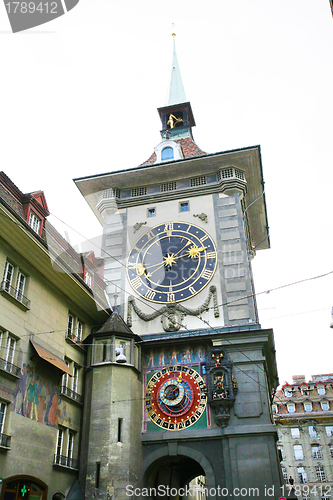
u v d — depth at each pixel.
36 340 23.59
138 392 27.11
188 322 29.55
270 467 23.75
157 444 25.92
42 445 22.20
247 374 26.48
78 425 25.80
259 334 27.23
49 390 23.80
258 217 40.38
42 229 26.16
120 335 27.41
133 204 35.62
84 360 27.92
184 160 34.84
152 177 35.91
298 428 76.44
